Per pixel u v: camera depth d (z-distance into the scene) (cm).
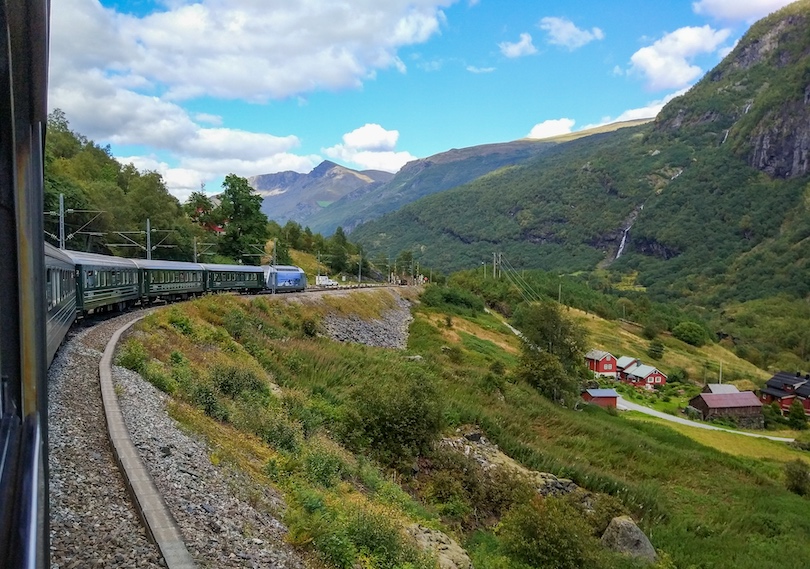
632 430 4581
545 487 2717
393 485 1970
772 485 3588
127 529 738
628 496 2806
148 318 2397
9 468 227
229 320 3138
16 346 281
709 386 8256
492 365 5062
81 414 1166
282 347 3250
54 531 677
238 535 842
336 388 2861
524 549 1869
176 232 6931
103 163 8981
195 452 1130
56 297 1584
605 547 2305
